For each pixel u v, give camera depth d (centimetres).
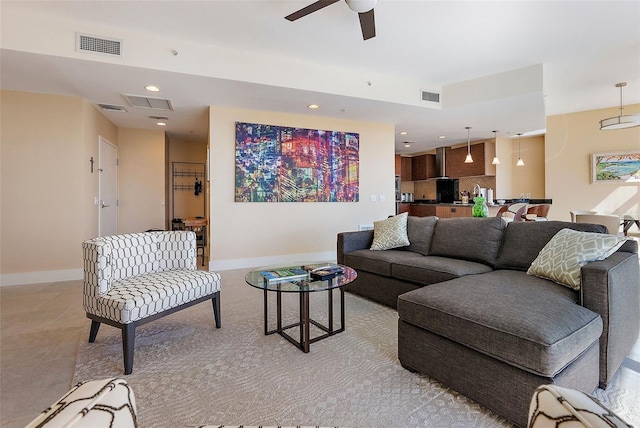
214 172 459
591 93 504
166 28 309
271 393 168
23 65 314
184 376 184
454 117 520
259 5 271
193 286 230
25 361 201
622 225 514
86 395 68
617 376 179
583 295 168
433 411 153
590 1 265
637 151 565
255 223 484
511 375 141
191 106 454
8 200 387
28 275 393
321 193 525
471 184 808
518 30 311
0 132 382
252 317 279
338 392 168
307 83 390
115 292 202
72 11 281
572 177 627
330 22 298
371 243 371
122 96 408
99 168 477
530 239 251
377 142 566
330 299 242
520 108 466
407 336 188
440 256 309
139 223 590
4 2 268
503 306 158
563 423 58
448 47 349
